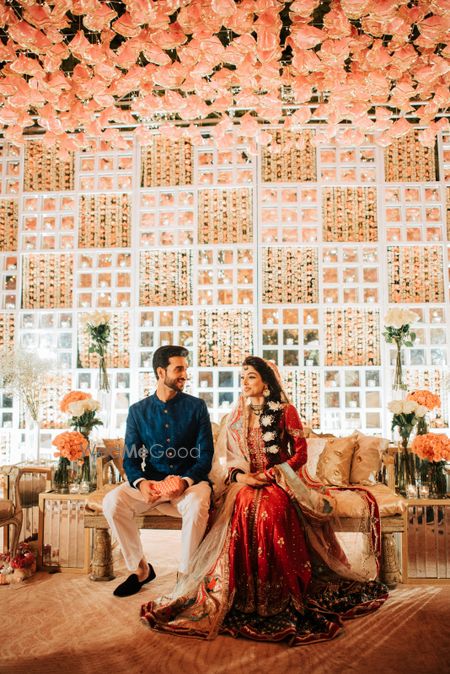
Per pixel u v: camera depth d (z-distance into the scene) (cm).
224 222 589
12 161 614
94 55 377
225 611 284
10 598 330
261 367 345
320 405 571
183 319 591
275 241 582
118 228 596
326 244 580
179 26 363
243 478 322
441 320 578
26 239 608
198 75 408
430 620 293
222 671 244
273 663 250
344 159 589
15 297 604
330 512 322
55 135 490
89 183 600
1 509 361
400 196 584
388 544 346
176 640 274
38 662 252
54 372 588
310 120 584
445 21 349
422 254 582
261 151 590
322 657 255
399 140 586
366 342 578
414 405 395
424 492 368
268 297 583
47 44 368
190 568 307
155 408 354
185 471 350
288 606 288
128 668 247
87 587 348
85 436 413
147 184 598
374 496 349
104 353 504
